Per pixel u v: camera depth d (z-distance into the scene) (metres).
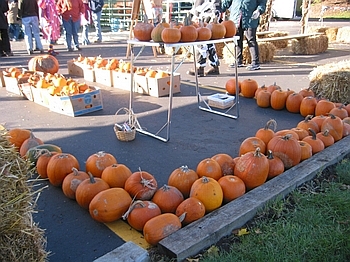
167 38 3.87
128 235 2.49
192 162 3.69
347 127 4.02
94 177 3.00
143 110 5.51
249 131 4.57
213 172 2.92
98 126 4.81
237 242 2.34
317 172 3.17
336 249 2.25
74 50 12.06
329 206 2.70
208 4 7.52
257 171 2.88
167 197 2.61
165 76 6.30
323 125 3.88
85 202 2.72
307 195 2.84
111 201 2.55
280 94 5.32
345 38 14.56
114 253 2.10
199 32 4.18
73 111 5.23
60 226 2.62
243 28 8.20
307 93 5.41
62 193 3.07
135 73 6.52
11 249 1.65
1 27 10.44
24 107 5.78
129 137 4.26
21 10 10.89
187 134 4.49
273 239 2.33
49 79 6.09
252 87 6.03
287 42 12.50
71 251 2.35
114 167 2.93
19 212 1.63
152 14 9.95
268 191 2.80
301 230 2.42
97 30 14.37
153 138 4.37
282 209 2.65
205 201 2.60
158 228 2.29
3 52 10.82
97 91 5.45
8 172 1.60
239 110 5.44
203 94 6.38
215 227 2.36
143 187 2.71
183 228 2.36
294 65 9.16
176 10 17.59
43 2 12.59
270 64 9.36
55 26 12.98
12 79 6.56
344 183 3.08
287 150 3.21
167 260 2.16
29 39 11.10
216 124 4.86
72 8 11.40
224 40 4.49
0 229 1.60
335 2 32.25
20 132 3.82
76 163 3.16
